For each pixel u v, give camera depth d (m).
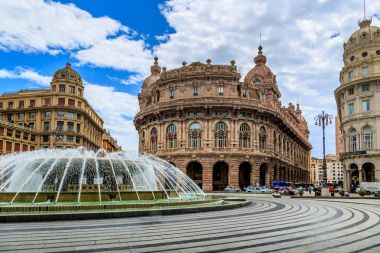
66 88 111.44
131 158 34.44
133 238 13.65
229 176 73.19
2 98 112.06
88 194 25.86
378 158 64.00
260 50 98.50
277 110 87.00
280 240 13.72
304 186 102.50
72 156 31.03
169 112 77.62
